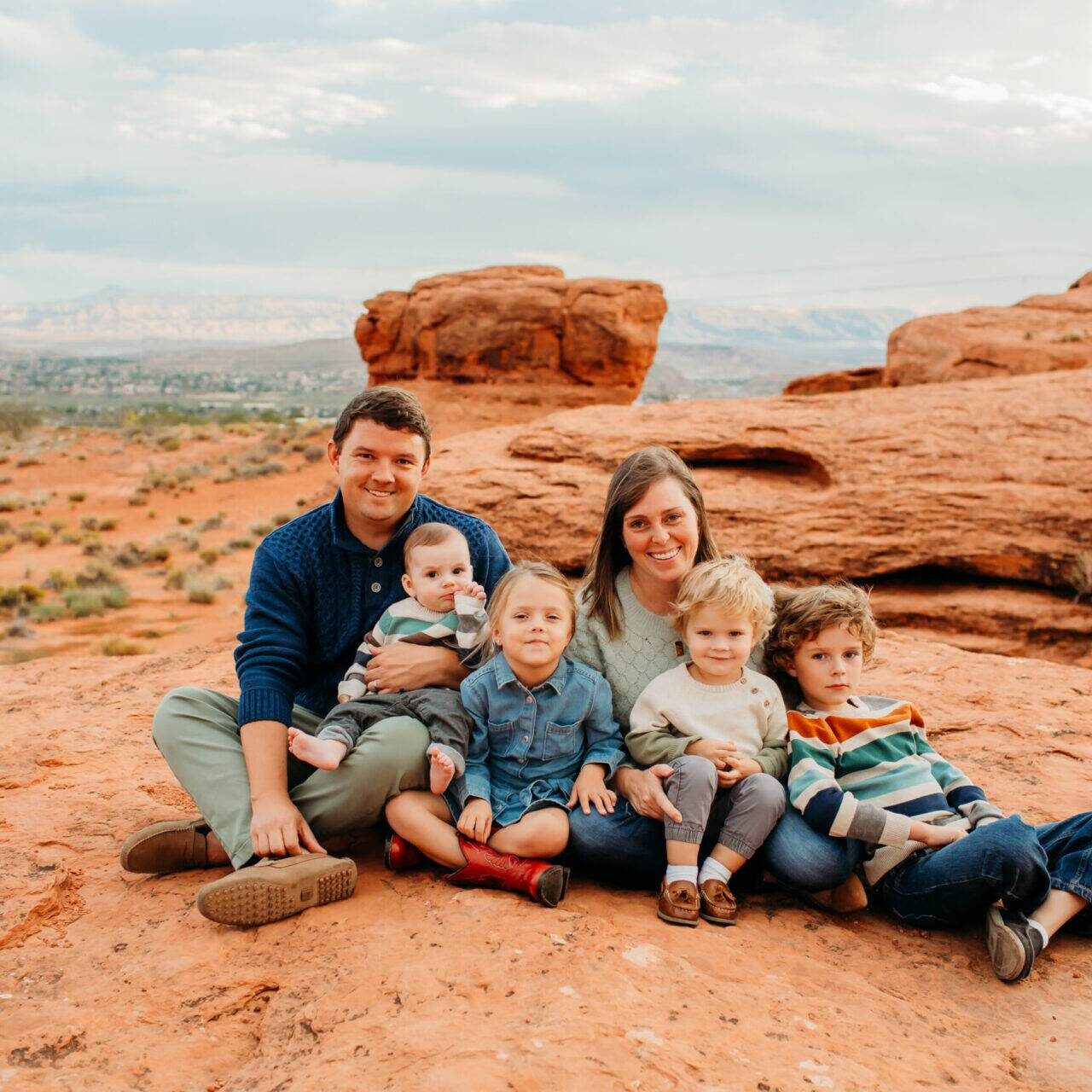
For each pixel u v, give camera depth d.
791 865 2.88
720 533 10.15
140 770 4.45
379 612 3.43
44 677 6.81
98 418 93.06
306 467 42.22
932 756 3.16
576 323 37.19
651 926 2.77
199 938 2.76
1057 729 4.62
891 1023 2.36
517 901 2.90
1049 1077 2.19
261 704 3.07
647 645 3.31
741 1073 2.08
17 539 31.05
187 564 27.23
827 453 10.52
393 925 2.77
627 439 11.18
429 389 39.09
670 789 2.89
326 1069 2.08
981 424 10.52
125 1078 2.16
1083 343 20.33
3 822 3.73
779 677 3.38
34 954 2.73
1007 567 9.66
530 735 3.06
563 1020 2.21
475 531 3.67
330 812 3.05
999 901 2.87
